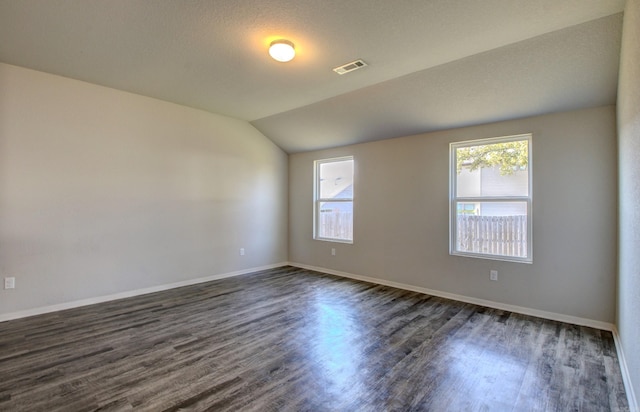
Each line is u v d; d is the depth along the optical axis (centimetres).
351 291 445
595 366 241
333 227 565
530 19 237
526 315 352
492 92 333
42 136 348
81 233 374
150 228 432
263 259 580
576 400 200
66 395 202
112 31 261
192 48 287
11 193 330
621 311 263
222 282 491
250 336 293
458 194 418
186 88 391
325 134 514
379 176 491
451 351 265
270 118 516
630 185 213
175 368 236
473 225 404
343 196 552
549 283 344
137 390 208
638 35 169
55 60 316
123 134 406
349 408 192
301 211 603
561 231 337
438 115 393
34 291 343
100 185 388
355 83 366
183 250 468
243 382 218
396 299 409
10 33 264
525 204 366
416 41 271
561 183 337
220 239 513
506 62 293
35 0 220
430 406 194
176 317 341
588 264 322
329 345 276
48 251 352
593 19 234
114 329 307
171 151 452
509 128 370
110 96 395
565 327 317
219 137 509
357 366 240
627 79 215
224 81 365
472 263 398
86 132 377
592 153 320
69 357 251
